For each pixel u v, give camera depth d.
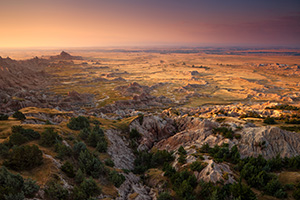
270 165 47.00
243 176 42.78
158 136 85.75
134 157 66.25
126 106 167.00
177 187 41.50
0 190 23.75
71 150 41.06
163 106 179.00
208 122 75.00
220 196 35.59
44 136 40.72
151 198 41.22
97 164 39.34
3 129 46.66
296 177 41.81
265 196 37.06
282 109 114.12
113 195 35.06
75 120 61.56
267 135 58.75
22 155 30.89
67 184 31.16
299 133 60.44
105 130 68.50
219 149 55.19
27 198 24.94
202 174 42.66
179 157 54.00
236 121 74.56
